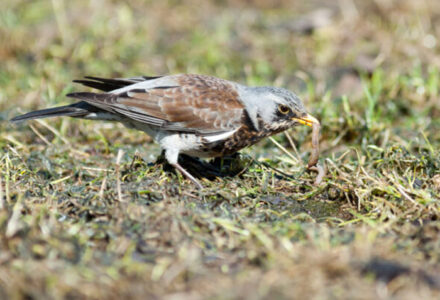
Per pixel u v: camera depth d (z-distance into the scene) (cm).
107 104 1095
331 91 1655
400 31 1914
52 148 1302
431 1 2097
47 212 929
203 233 904
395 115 1520
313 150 1138
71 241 838
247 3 2197
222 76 1727
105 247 870
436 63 1716
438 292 752
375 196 1051
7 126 1400
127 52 1841
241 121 1120
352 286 751
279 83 1670
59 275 757
